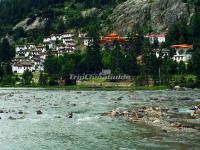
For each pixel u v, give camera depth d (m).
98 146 74.38
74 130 90.38
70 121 103.19
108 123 99.44
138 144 75.44
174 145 74.38
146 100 154.75
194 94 183.50
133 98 164.25
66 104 142.75
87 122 101.50
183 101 149.50
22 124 98.88
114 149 71.94
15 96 178.38
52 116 112.38
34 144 76.75
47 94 191.12
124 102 147.88
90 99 161.88
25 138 82.19
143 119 104.75
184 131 87.69
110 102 148.62
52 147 74.25
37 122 101.88
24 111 123.19
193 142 76.75
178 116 108.88
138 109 124.25
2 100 159.00
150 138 80.62
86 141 78.81
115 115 112.62
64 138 81.94
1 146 75.25
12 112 120.69
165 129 90.06
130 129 90.69
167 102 146.00
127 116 110.69
